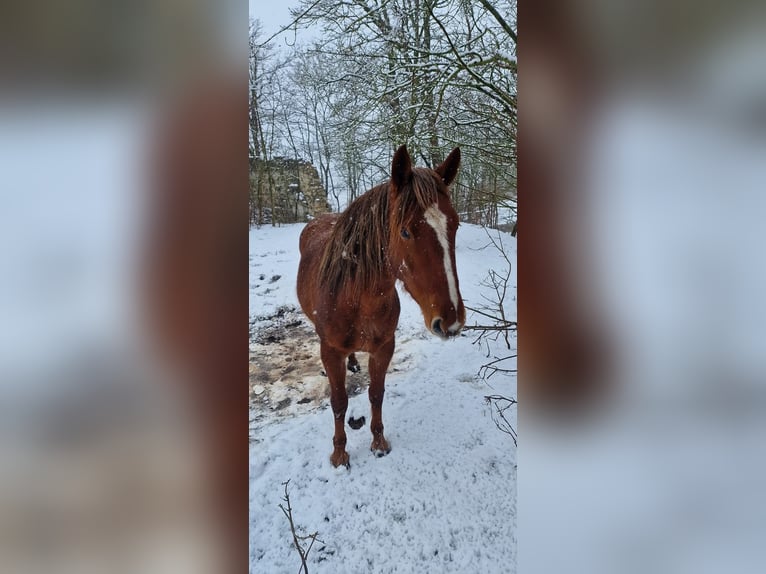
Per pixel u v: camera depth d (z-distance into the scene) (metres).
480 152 2.89
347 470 2.05
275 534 1.72
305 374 2.98
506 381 2.65
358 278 1.88
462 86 2.41
